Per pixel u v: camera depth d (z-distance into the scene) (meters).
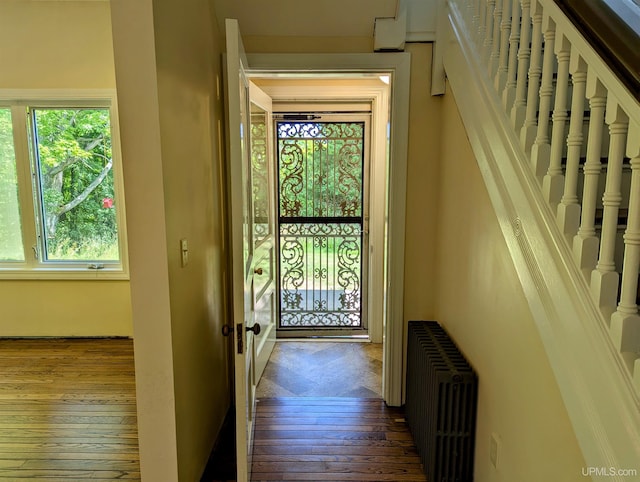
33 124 3.48
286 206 3.61
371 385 2.86
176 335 1.56
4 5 3.27
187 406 1.70
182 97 1.63
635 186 0.84
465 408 1.74
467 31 1.85
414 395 2.17
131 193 1.42
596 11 0.91
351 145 3.53
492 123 1.50
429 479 1.84
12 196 3.56
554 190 1.14
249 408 1.95
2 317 3.65
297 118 3.49
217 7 2.15
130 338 3.67
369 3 2.15
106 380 2.88
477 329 1.73
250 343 2.00
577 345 0.97
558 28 1.11
